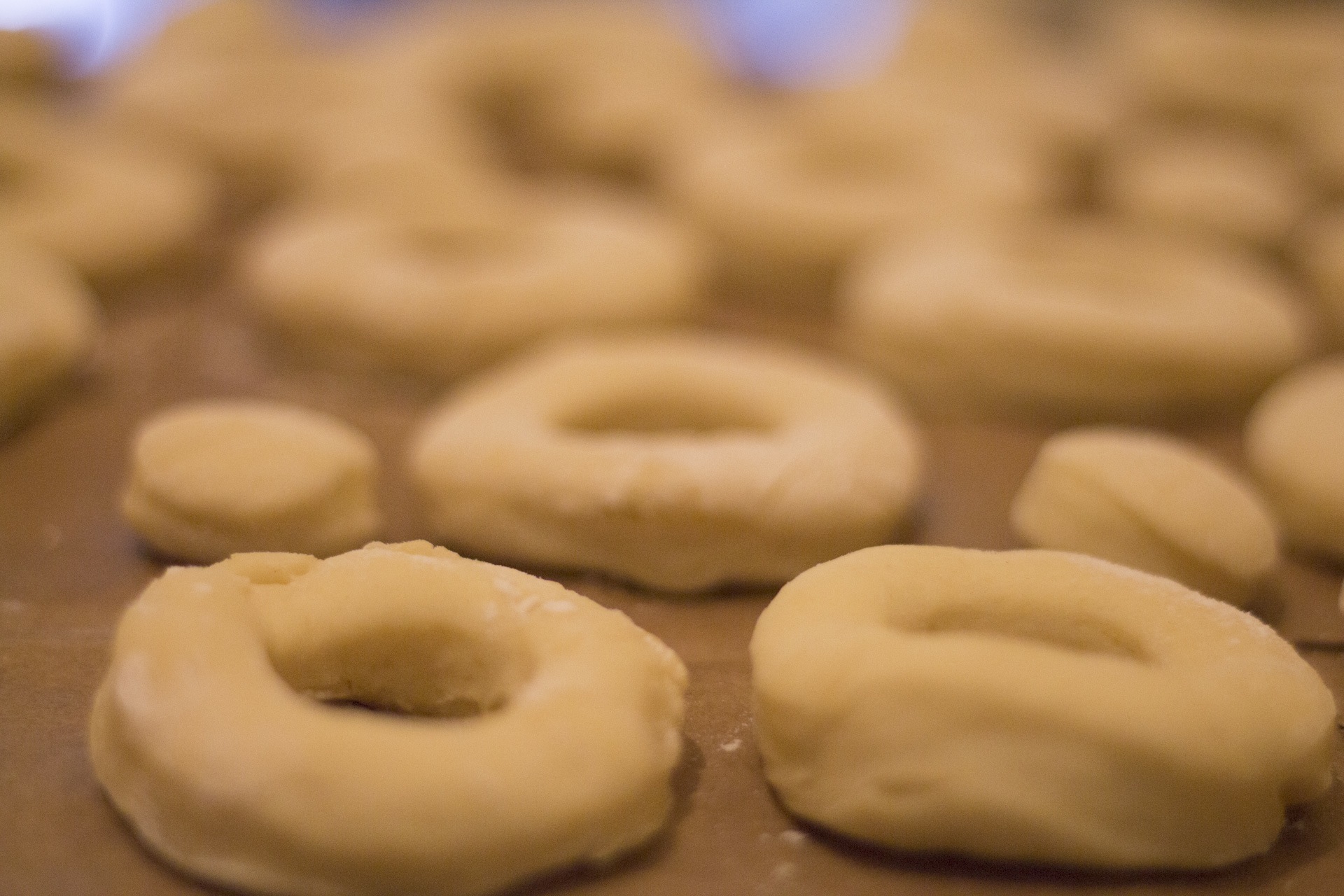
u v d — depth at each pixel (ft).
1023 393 1.24
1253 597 0.99
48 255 1.34
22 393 1.16
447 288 1.26
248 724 0.78
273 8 2.20
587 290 1.29
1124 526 0.99
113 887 0.79
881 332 1.30
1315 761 0.82
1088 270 1.37
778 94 2.28
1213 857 0.81
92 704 0.88
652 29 2.13
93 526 1.06
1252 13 2.26
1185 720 0.80
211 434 1.02
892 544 1.03
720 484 1.00
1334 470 1.06
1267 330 1.27
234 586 0.84
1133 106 2.00
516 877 0.78
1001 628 0.88
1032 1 2.52
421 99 1.77
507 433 1.05
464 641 0.85
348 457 1.02
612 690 0.81
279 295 1.30
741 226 1.48
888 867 0.82
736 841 0.83
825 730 0.82
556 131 1.88
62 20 1.95
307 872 0.77
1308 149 1.79
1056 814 0.80
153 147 1.65
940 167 1.58
